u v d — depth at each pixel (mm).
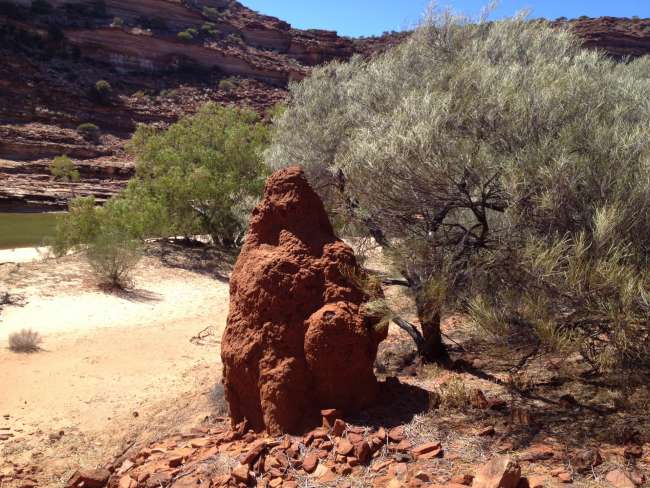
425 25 10523
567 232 5578
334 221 10867
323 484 4699
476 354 8703
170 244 24250
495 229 7164
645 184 5414
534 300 5562
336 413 5637
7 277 17000
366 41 151750
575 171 5742
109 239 17578
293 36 145000
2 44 95500
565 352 5250
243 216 22984
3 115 86625
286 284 6008
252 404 6047
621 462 4676
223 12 145000
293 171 6570
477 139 7062
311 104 12766
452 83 7762
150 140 27531
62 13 109750
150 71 114938
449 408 6008
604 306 5090
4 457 7305
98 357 11742
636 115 7258
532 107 6777
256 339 5953
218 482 4859
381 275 7695
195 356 12086
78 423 8484
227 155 24844
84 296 16281
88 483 5727
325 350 5738
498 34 9984
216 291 18656
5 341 12336
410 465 4812
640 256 5359
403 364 8758
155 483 5074
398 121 7301
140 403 9242
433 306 6676
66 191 69562
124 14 119250
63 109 93938
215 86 118562
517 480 4125
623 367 5562
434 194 6980
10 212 61312
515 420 5672
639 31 121062
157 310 15906
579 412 5918
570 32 10641
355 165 7445
